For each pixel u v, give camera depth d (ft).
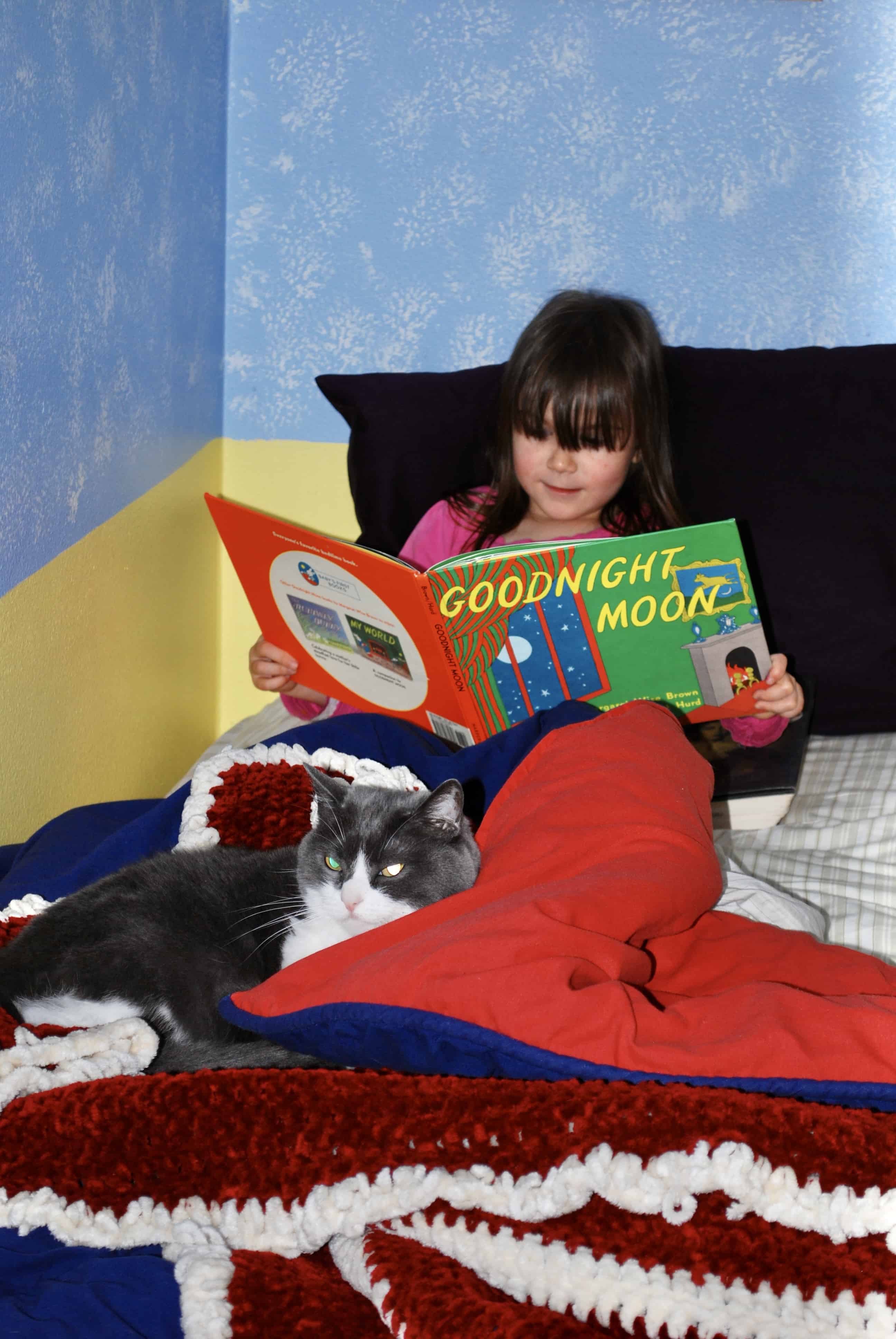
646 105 5.81
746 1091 2.02
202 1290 1.92
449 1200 2.00
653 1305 1.84
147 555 5.09
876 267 5.90
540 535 5.22
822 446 5.07
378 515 5.57
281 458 6.39
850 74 5.69
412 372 6.22
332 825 3.43
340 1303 1.95
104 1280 2.01
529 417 4.79
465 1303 1.82
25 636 3.73
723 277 5.97
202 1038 3.01
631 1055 2.05
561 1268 1.92
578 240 5.99
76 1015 2.89
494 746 3.77
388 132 5.94
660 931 2.64
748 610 3.98
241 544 4.33
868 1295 1.82
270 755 3.77
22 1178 2.14
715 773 4.16
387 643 4.09
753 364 5.24
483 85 5.85
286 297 6.18
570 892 2.47
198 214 5.59
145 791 5.20
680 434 5.18
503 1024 2.10
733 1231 1.89
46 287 3.74
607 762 3.14
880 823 4.28
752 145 5.81
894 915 3.82
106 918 3.01
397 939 2.58
